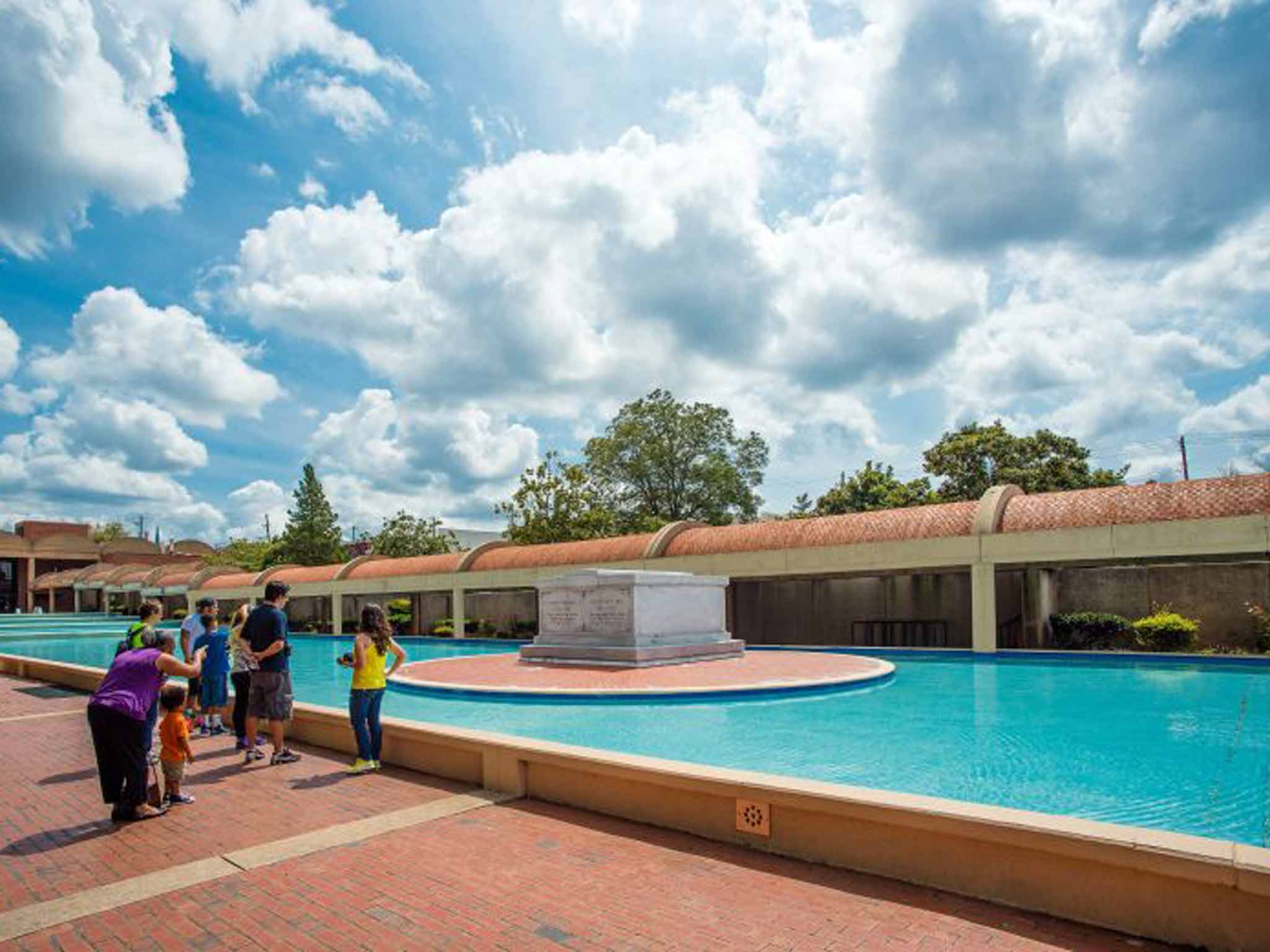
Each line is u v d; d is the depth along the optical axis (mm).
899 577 25078
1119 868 4074
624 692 13117
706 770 5816
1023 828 4297
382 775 7828
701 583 19422
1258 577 19953
